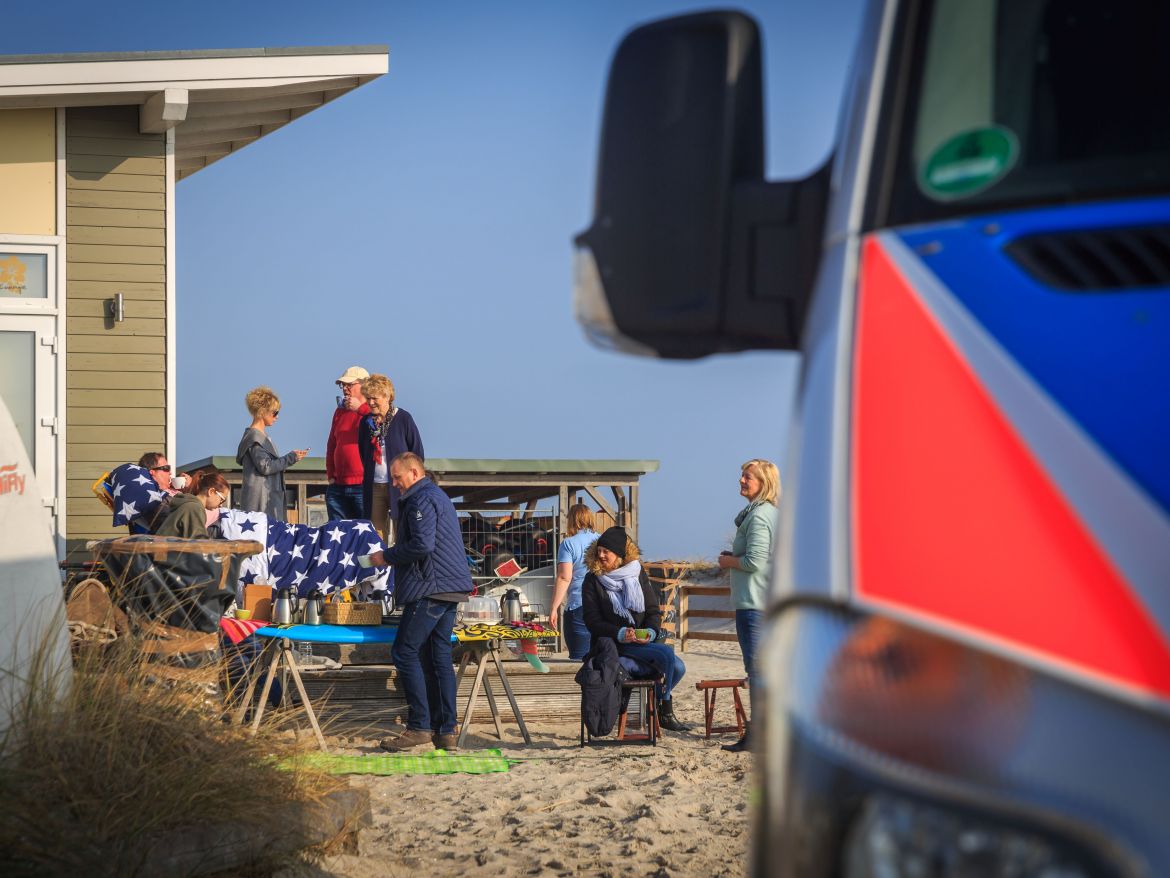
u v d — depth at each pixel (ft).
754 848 5.09
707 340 7.84
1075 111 6.91
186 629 19.04
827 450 5.40
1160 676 4.16
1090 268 5.77
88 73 40.40
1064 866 3.96
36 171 42.27
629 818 21.72
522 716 32.76
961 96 7.09
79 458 41.93
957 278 5.92
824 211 7.38
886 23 7.57
